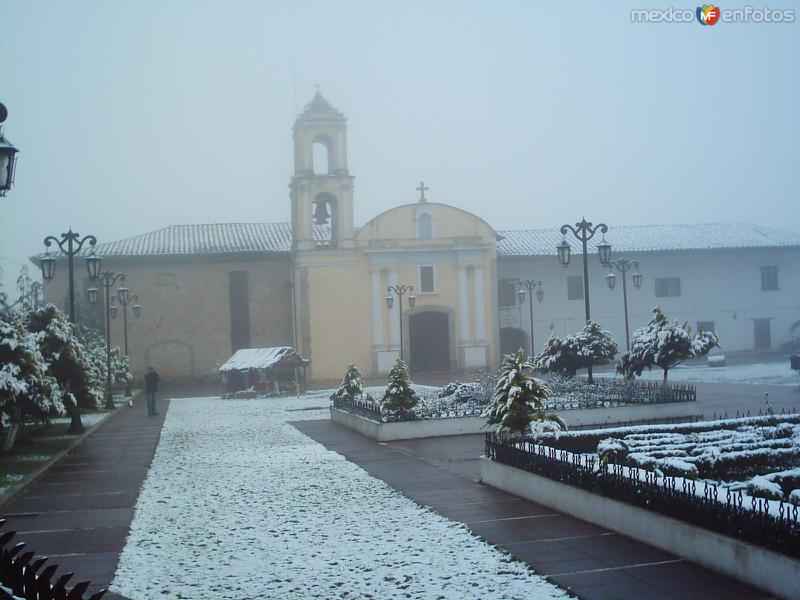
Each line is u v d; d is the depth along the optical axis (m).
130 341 55.78
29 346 20.69
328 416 30.94
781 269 61.31
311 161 53.34
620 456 13.44
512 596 9.00
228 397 42.22
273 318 57.31
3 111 9.24
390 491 15.33
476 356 54.59
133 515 13.92
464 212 55.09
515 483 14.52
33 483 17.47
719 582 9.27
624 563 10.08
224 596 9.37
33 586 5.75
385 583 9.63
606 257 29.75
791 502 10.22
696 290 59.94
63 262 55.62
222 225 62.47
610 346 28.75
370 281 53.88
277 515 13.52
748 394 30.70
